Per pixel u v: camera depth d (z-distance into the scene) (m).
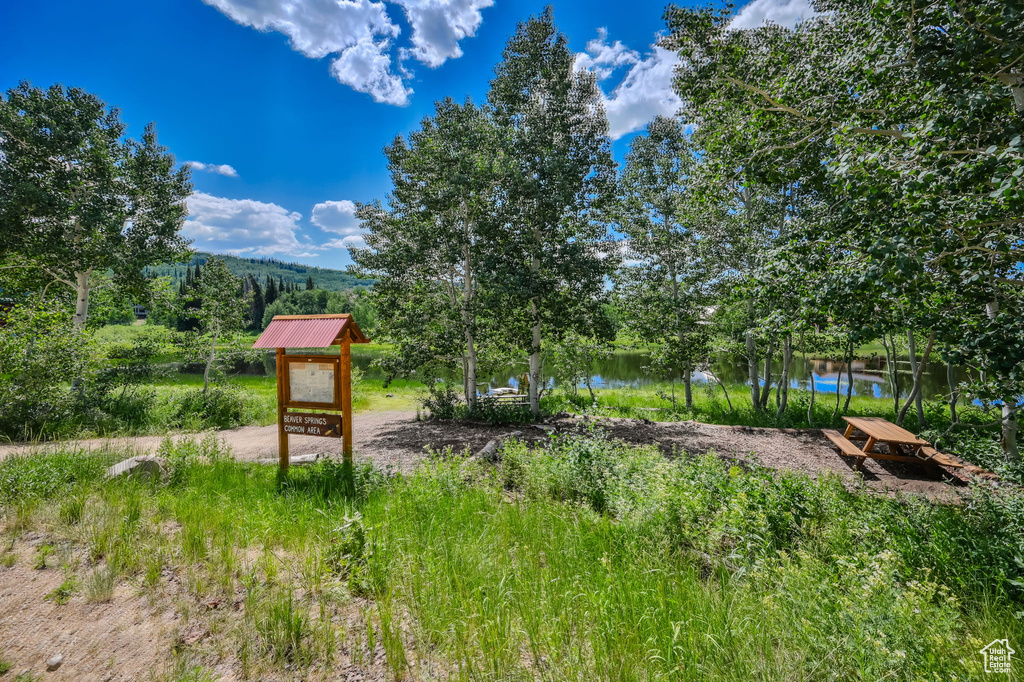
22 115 13.84
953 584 3.43
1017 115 3.82
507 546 3.98
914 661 2.29
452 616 2.87
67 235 14.57
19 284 15.24
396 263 13.68
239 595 3.19
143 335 13.64
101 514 4.27
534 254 12.95
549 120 12.98
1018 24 3.62
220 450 7.33
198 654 2.58
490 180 12.53
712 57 7.10
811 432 11.12
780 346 13.39
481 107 14.15
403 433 10.71
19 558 3.55
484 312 13.02
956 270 3.90
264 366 34.81
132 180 15.59
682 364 15.30
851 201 4.48
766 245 12.86
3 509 4.26
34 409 9.06
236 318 14.48
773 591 3.08
